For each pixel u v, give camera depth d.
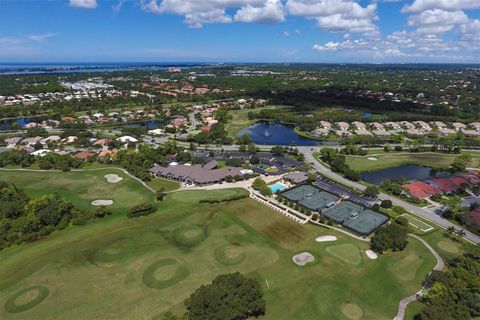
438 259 81.50
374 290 69.75
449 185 126.31
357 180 137.12
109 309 62.84
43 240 88.00
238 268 75.81
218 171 134.62
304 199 115.19
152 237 88.69
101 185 126.31
